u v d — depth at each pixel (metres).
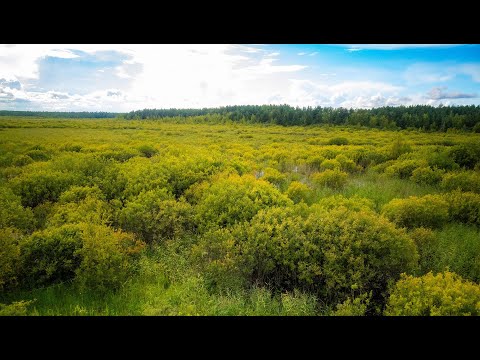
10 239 4.44
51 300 4.08
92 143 21.05
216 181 8.00
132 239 5.32
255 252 4.68
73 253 4.46
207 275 4.57
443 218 6.58
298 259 4.53
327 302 4.28
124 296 4.19
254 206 6.05
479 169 12.66
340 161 13.72
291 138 34.03
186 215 6.24
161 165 9.60
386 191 9.20
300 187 8.38
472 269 4.87
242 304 4.04
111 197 7.73
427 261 5.20
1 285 4.17
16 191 7.55
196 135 37.97
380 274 4.36
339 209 5.55
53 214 6.39
